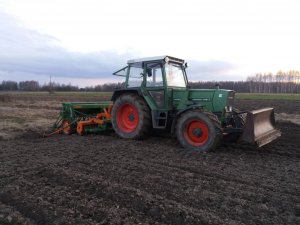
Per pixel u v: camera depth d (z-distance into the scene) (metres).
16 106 21.92
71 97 36.50
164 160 6.18
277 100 28.64
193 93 7.55
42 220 3.64
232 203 4.06
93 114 9.93
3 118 13.41
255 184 4.80
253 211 3.84
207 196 4.27
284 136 9.25
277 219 3.63
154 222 3.57
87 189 4.55
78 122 9.38
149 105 8.00
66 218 3.64
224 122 7.39
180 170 5.50
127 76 8.73
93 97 36.12
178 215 3.70
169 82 8.05
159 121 8.03
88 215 3.73
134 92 8.66
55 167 5.65
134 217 3.68
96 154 6.71
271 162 6.15
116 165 5.79
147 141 8.15
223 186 4.68
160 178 5.02
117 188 4.51
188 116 7.03
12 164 5.93
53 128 10.05
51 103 25.86
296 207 3.95
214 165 5.86
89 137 8.93
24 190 4.54
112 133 9.66
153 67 8.12
